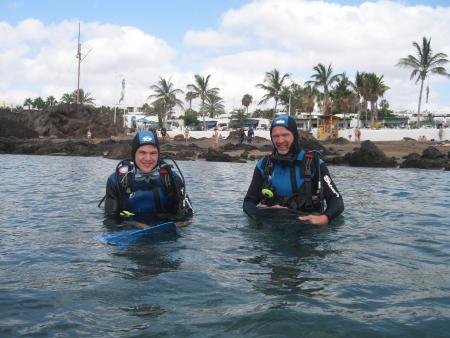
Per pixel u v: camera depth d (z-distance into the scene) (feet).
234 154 94.17
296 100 218.59
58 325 7.84
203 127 219.41
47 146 100.01
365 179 40.04
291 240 14.60
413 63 157.58
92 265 11.50
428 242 14.55
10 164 57.00
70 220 17.67
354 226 17.06
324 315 8.29
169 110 235.20
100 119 177.47
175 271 11.02
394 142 123.85
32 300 9.03
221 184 33.65
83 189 28.32
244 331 7.62
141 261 11.92
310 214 17.70
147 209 18.39
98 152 93.71
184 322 7.97
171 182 18.07
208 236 15.02
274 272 11.04
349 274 10.96
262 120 237.66
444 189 30.94
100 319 8.10
